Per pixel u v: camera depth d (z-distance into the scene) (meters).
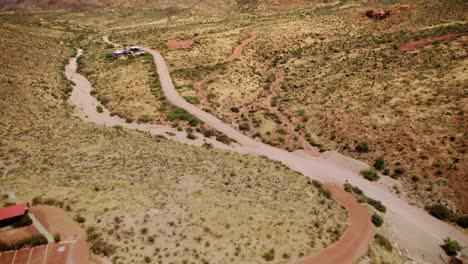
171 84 95.19
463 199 49.97
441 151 57.06
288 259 33.41
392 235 44.59
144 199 39.00
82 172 44.22
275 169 55.91
